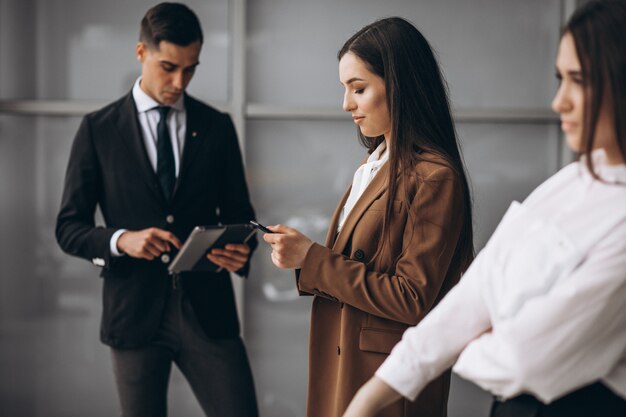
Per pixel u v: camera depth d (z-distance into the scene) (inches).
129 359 111.7
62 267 154.1
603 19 47.5
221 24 152.7
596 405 49.3
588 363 48.1
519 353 48.1
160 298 111.4
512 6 155.5
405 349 54.6
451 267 79.0
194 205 114.1
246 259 110.0
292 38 153.8
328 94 154.7
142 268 111.5
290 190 155.1
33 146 153.3
